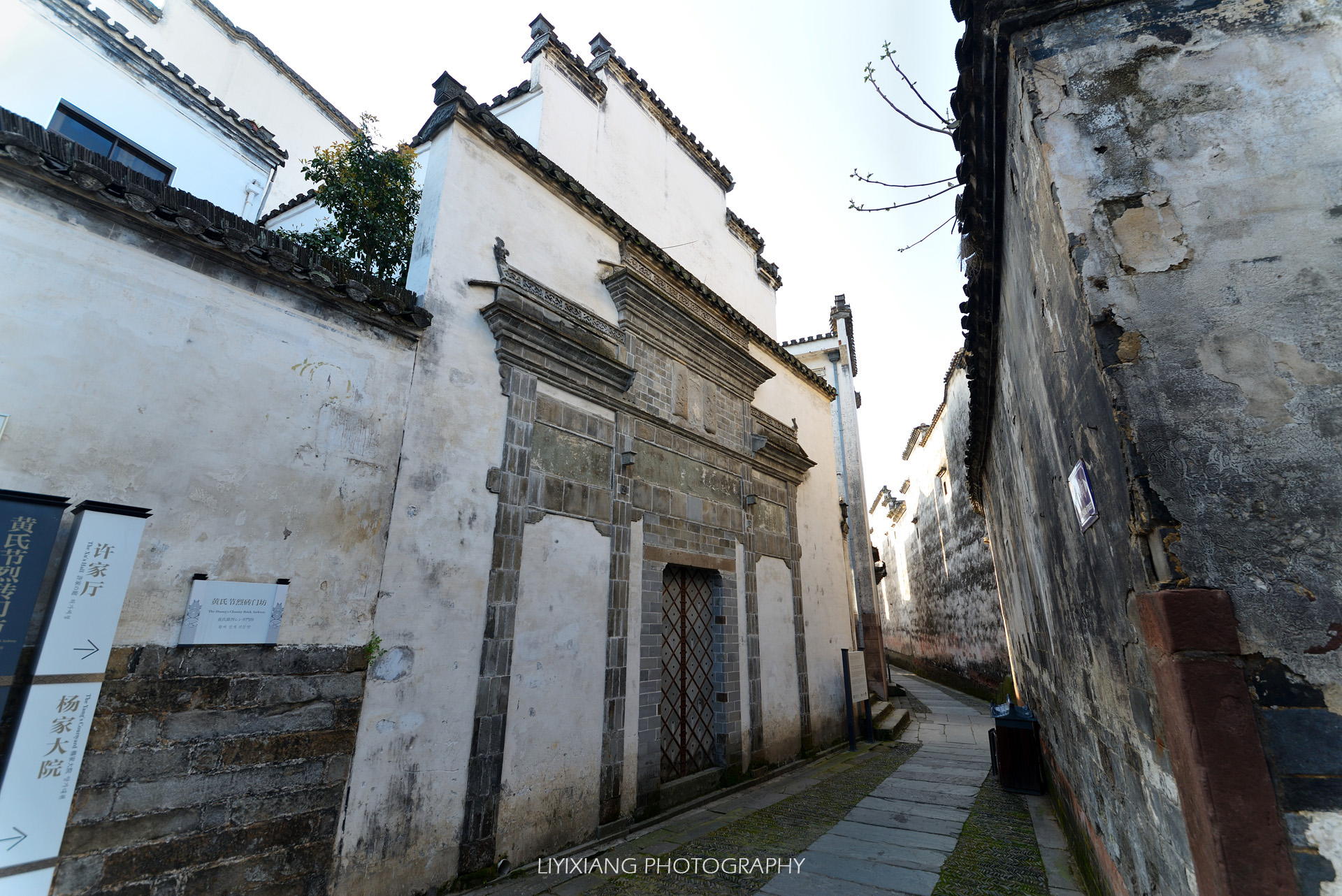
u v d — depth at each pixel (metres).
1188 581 2.10
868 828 6.16
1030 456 4.58
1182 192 2.50
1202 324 2.33
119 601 3.29
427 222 5.64
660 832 6.12
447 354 5.38
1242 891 1.81
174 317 3.86
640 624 6.79
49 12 7.53
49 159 3.41
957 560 18.70
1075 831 4.86
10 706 2.96
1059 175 2.66
